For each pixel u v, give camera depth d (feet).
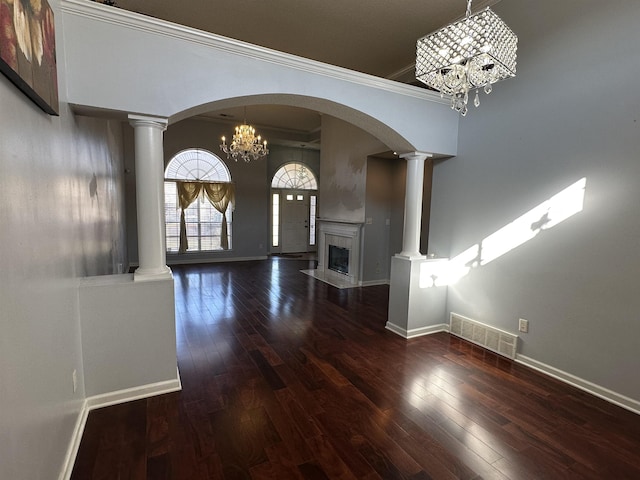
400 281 12.14
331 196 22.44
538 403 7.99
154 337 7.92
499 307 10.68
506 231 10.37
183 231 25.57
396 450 6.38
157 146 7.82
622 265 7.85
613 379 8.07
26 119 4.16
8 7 3.38
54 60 5.28
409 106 10.90
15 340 3.64
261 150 22.27
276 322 13.20
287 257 29.73
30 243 4.17
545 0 9.21
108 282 7.49
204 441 6.52
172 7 11.90
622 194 7.82
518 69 9.93
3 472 3.28
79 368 6.89
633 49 7.57
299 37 13.73
